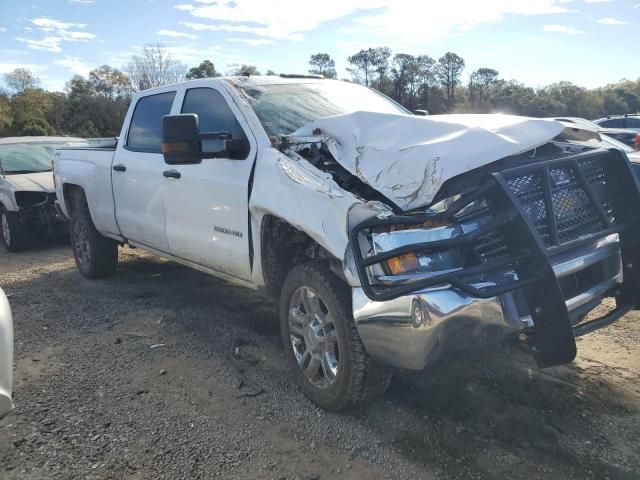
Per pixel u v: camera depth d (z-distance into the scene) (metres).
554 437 3.03
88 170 5.98
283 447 3.03
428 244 2.78
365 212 2.89
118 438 3.12
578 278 3.31
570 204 3.22
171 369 3.97
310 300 3.43
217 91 4.39
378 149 3.19
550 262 3.05
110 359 4.16
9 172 8.78
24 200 8.08
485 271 2.81
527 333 3.00
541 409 3.31
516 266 2.87
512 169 2.99
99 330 4.75
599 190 3.46
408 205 2.89
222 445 3.05
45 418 3.33
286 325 3.65
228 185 3.97
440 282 2.73
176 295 5.68
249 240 3.87
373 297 2.80
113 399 3.55
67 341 4.52
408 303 2.71
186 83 4.80
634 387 3.54
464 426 3.17
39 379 3.85
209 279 6.25
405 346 2.76
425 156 2.93
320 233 3.08
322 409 3.39
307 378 3.49
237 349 4.29
